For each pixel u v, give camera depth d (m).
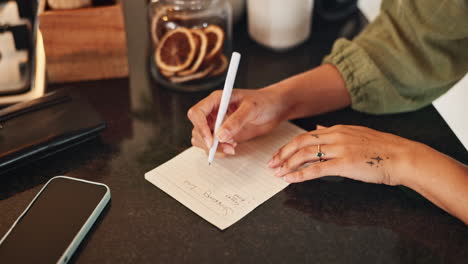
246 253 0.60
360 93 0.82
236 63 0.64
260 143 0.76
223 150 0.72
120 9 0.86
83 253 0.59
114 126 0.81
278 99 0.77
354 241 0.61
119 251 0.60
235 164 0.72
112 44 0.89
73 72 0.91
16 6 0.97
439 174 0.64
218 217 0.64
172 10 0.86
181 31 0.86
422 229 0.63
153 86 0.92
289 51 1.02
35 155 0.71
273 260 0.59
